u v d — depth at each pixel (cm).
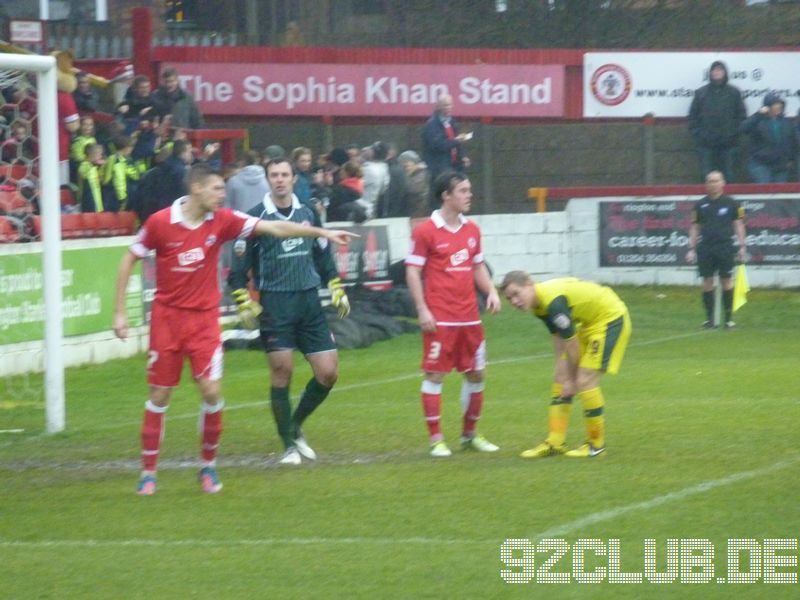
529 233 7112
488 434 3306
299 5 8731
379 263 6219
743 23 8912
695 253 5884
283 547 2209
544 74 7588
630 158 7681
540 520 2350
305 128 7556
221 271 5388
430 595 1938
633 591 1955
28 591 1989
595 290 2906
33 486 2773
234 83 7519
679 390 3959
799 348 5072
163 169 5147
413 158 6525
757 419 3397
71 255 4700
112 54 7606
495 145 7650
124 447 3259
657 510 2406
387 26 8831
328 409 3753
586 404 2919
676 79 7625
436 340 2986
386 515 2417
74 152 5175
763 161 7331
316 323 3003
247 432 3444
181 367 2639
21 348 4438
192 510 2498
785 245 7038
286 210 2959
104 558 2164
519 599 1917
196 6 8850
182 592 1969
